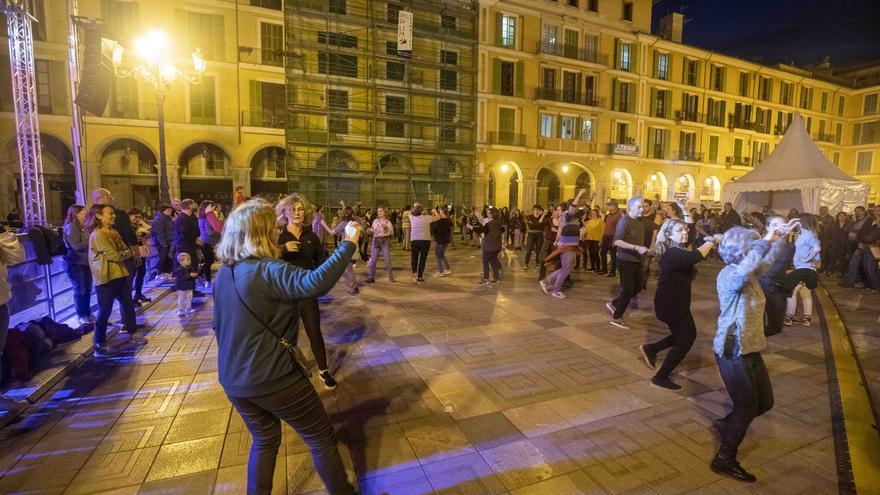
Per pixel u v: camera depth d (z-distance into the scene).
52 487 2.61
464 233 18.78
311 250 4.46
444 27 26.50
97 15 20.20
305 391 2.12
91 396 3.81
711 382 4.17
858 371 4.52
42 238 5.29
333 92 24.30
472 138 27.12
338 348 5.07
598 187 31.02
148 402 3.71
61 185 21.44
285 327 2.06
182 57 21.78
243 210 2.07
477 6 26.62
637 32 31.08
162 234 8.28
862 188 14.27
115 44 10.46
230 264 2.05
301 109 23.03
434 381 4.15
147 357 4.74
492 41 27.34
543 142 29.03
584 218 11.25
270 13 23.27
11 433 3.21
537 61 28.47
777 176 14.52
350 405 3.66
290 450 3.03
